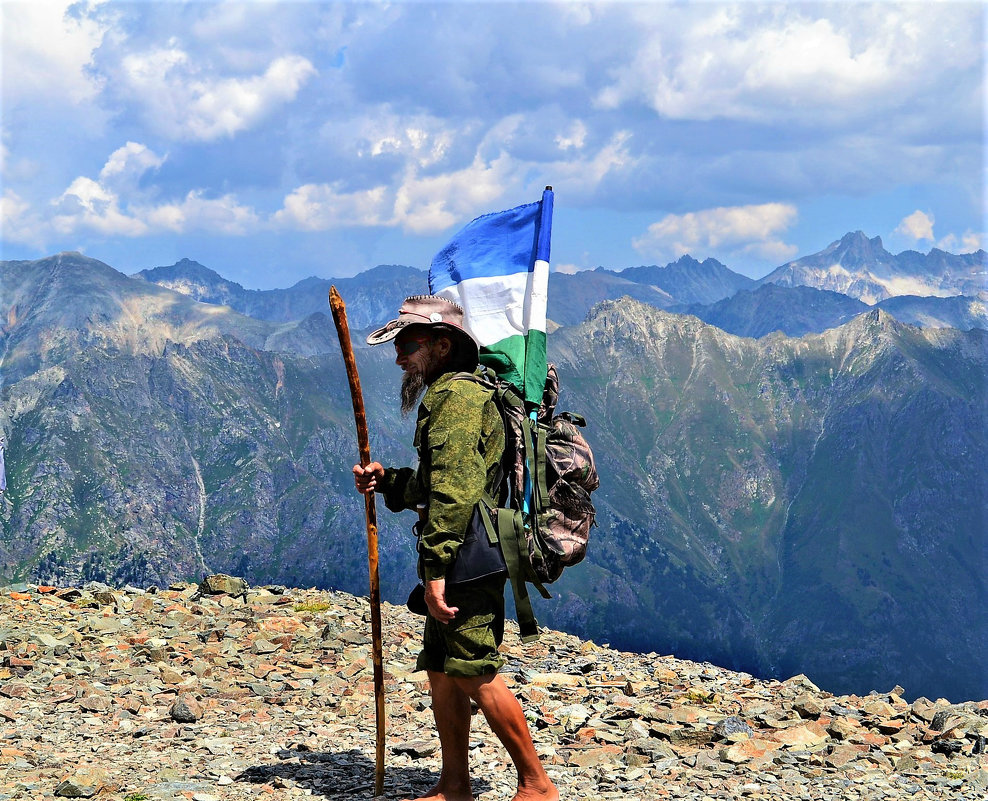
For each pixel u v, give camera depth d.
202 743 6.65
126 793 5.80
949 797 6.09
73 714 7.28
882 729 7.39
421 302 5.61
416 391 5.62
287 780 6.04
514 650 10.03
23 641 8.87
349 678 8.32
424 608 5.63
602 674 8.93
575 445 5.52
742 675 9.26
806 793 6.12
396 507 5.71
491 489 5.44
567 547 5.40
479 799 5.80
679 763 6.60
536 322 5.72
